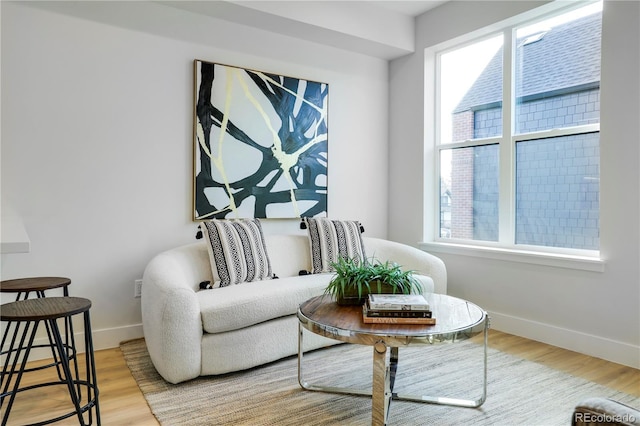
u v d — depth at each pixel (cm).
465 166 368
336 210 384
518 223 328
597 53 281
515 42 330
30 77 256
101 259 280
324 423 185
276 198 347
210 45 316
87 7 270
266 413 193
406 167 402
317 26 332
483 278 338
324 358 263
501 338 305
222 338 231
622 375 238
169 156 302
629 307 254
